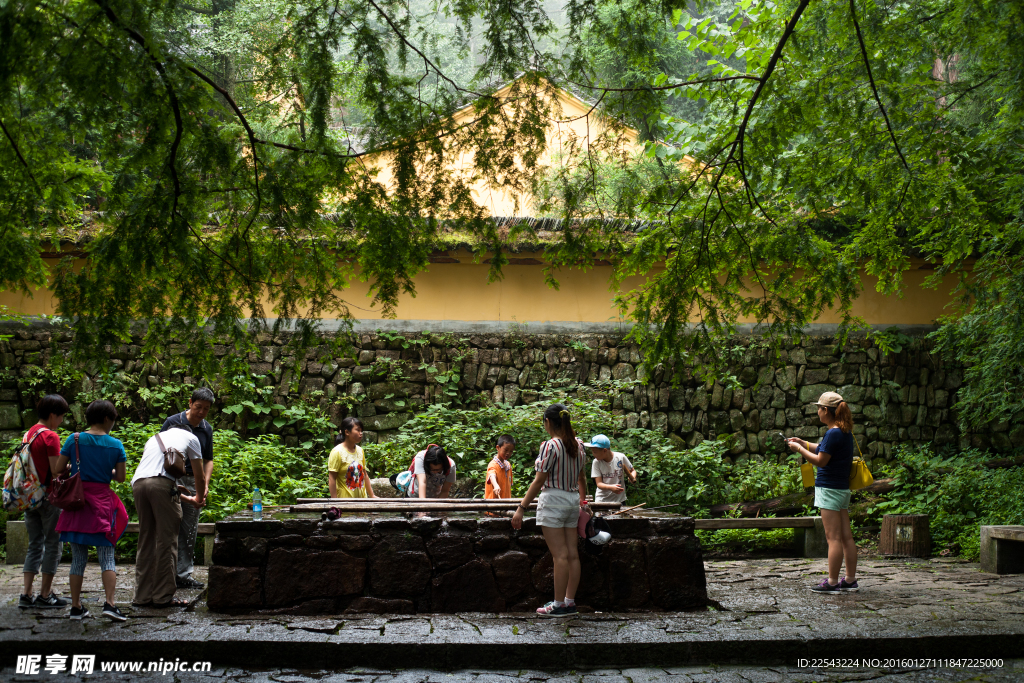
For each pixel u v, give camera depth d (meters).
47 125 4.66
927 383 11.41
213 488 8.84
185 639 4.65
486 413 10.55
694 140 7.38
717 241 5.79
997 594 6.37
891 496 10.09
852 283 5.52
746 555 9.17
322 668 4.61
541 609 5.46
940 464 10.42
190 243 4.58
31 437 5.49
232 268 4.96
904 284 10.16
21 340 10.35
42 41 3.93
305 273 5.29
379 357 10.98
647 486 10.16
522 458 10.26
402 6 4.96
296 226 4.80
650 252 5.90
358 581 5.55
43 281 5.72
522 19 4.85
